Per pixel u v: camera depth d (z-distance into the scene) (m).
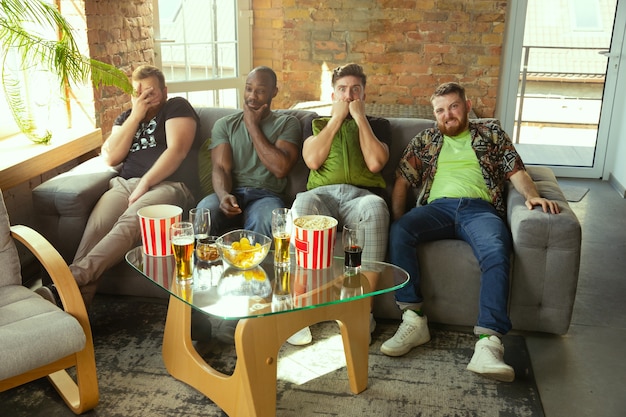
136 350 2.61
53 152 3.24
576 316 2.95
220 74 5.14
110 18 3.80
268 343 2.04
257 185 3.05
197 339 2.60
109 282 2.97
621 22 4.85
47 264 2.14
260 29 5.25
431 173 2.94
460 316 2.75
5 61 3.37
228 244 2.31
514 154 2.86
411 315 2.64
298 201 2.82
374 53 5.12
